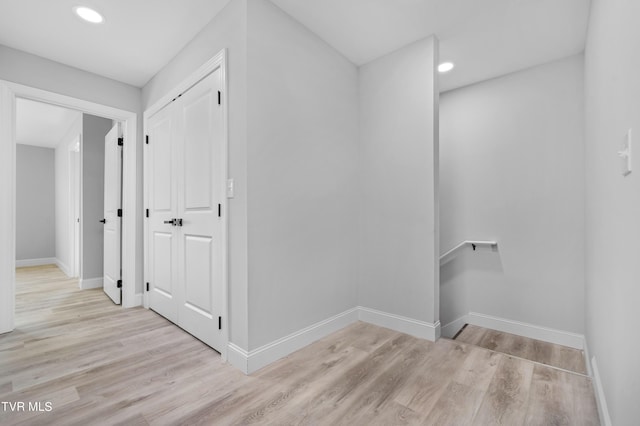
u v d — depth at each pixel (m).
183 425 1.32
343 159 2.56
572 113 2.58
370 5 1.95
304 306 2.17
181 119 2.45
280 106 2.00
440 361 1.92
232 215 1.89
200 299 2.20
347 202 2.61
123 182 3.10
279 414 1.39
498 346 2.60
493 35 2.28
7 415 1.38
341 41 2.37
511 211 2.88
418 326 2.33
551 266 2.67
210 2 1.92
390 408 1.44
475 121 3.09
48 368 1.81
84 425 1.31
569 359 2.33
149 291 2.98
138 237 3.10
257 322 1.83
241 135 1.81
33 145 6.02
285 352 2.00
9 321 2.39
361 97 2.73
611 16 1.30
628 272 1.03
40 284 4.17
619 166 1.17
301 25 2.15
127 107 3.06
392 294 2.50
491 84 3.00
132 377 1.71
